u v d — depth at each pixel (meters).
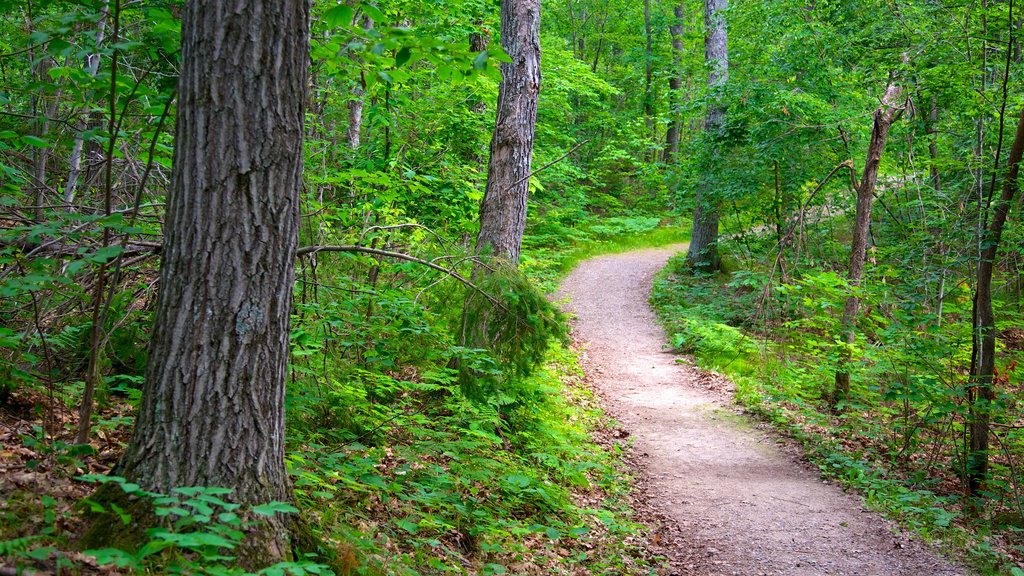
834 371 10.76
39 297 4.66
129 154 5.27
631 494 7.58
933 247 10.28
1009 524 7.03
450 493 5.57
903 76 10.52
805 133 14.27
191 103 3.25
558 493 6.66
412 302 6.07
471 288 6.39
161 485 3.24
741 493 7.66
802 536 6.50
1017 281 12.40
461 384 6.27
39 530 3.03
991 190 8.27
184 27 3.28
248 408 3.39
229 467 3.33
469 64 3.76
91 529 3.09
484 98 11.30
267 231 3.39
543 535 5.81
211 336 3.29
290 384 5.19
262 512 2.88
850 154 14.70
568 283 21.45
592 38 36.31
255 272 3.37
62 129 5.13
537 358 6.54
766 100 14.65
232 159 3.27
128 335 5.06
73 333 4.86
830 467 8.55
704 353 14.24
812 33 14.49
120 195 5.81
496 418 6.83
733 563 5.93
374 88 8.60
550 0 31.14
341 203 7.82
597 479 7.70
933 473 8.38
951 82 9.96
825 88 14.67
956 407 7.71
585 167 30.77
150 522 3.14
